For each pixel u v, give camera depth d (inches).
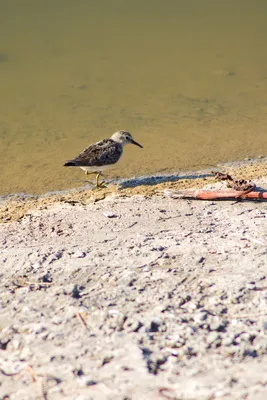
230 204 554.9
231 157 789.9
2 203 675.4
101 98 973.2
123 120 901.8
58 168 771.4
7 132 863.7
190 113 925.8
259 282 402.0
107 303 385.7
